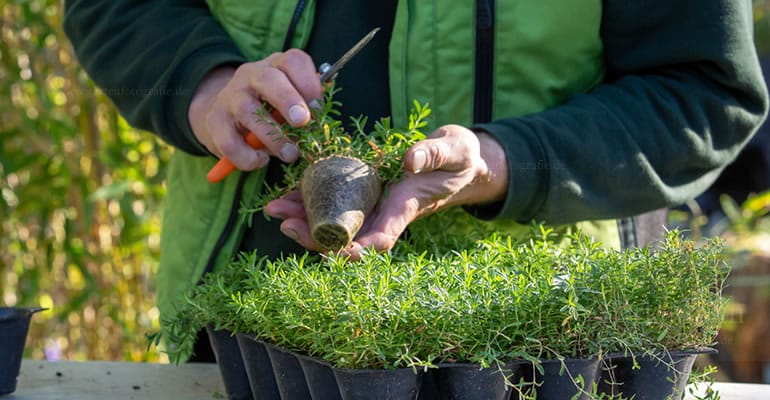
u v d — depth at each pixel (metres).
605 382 1.13
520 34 1.42
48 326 2.90
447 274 1.11
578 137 1.36
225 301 1.24
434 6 1.43
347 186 1.17
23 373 1.45
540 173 1.34
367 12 1.49
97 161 2.68
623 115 1.41
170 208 1.65
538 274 1.13
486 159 1.31
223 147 1.34
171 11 1.56
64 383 1.39
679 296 1.12
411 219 1.25
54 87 2.66
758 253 2.66
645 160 1.39
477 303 1.05
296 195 1.33
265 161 1.36
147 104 1.49
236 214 1.53
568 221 1.41
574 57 1.47
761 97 1.46
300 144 1.30
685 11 1.41
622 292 1.09
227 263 1.31
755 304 2.71
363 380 1.02
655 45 1.44
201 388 1.38
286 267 1.21
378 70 1.48
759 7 3.49
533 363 1.04
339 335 1.02
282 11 1.50
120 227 2.78
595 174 1.37
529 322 1.06
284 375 1.16
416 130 1.41
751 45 1.44
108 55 1.57
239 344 1.25
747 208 2.81
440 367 1.04
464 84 1.44
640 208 1.44
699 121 1.42
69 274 2.93
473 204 1.40
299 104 1.25
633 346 1.09
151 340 1.35
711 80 1.44
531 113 1.44
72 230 2.70
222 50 1.47
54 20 2.54
